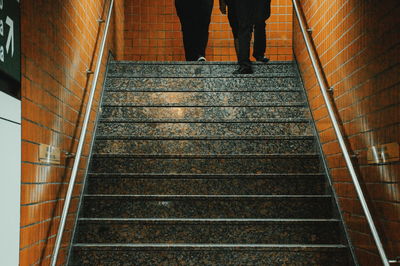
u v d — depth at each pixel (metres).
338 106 3.46
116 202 3.47
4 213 1.92
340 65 3.42
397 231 2.43
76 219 3.24
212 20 6.61
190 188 3.66
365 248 2.82
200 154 3.86
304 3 4.70
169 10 6.62
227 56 6.56
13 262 2.03
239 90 4.70
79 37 3.68
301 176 3.66
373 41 2.76
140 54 6.56
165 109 4.48
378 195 2.68
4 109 1.94
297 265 3.07
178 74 5.12
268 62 5.19
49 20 2.82
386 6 2.57
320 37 4.02
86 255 3.08
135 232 3.26
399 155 2.38
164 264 3.06
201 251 3.07
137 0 6.63
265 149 4.06
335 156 3.45
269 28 6.57
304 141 4.07
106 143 4.06
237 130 4.25
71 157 3.19
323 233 3.29
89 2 4.10
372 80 2.77
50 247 2.78
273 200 3.48
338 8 3.48
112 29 5.45
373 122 2.76
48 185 2.74
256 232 3.28
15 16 2.12
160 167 3.84
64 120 3.15
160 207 3.47
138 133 4.25
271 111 4.48
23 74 2.31
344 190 3.23
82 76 3.77
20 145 2.14
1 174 1.89
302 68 4.68
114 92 4.69
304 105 4.45
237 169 3.85
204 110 4.48
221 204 3.48
